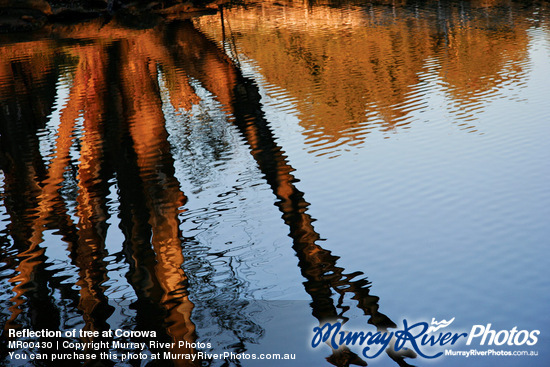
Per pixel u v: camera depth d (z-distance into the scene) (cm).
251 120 1228
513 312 548
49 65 1980
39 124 1343
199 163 1009
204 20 2780
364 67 1627
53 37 2572
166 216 823
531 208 732
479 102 1216
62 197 928
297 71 1639
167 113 1336
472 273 615
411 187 834
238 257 696
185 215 821
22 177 1031
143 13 3039
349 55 1802
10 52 2288
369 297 594
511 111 1128
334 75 1570
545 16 2194
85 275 685
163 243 746
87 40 2442
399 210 772
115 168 1030
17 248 771
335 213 784
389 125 1123
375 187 847
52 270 705
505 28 2023
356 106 1275
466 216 734
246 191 883
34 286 671
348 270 647
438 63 1602
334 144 1043
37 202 918
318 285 619
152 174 988
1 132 1314
